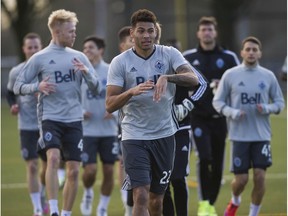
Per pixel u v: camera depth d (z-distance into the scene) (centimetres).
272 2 13900
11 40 17012
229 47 12131
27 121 3359
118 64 2309
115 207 3494
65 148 2888
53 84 2838
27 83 2905
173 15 12062
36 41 3497
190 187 4066
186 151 2673
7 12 12050
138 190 2267
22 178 4497
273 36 13375
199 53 3425
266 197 3638
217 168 3306
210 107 3275
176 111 2523
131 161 2289
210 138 3288
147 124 2311
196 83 2267
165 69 2323
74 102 2905
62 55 2912
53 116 2872
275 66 12594
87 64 2950
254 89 3025
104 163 3319
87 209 3306
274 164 4872
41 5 12375
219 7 12131
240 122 3002
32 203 3606
